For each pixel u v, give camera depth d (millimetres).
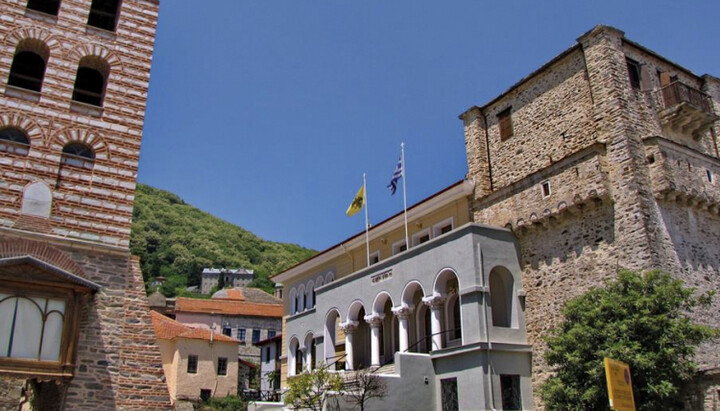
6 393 33906
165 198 199375
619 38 30375
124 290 27578
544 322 28781
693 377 22688
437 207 36250
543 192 30078
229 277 142875
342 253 44969
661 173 26844
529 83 34094
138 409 26141
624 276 23172
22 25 29109
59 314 25156
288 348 46219
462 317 28938
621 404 19031
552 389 22906
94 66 31234
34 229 26500
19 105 27906
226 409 54250
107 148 29328
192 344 59781
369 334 38906
